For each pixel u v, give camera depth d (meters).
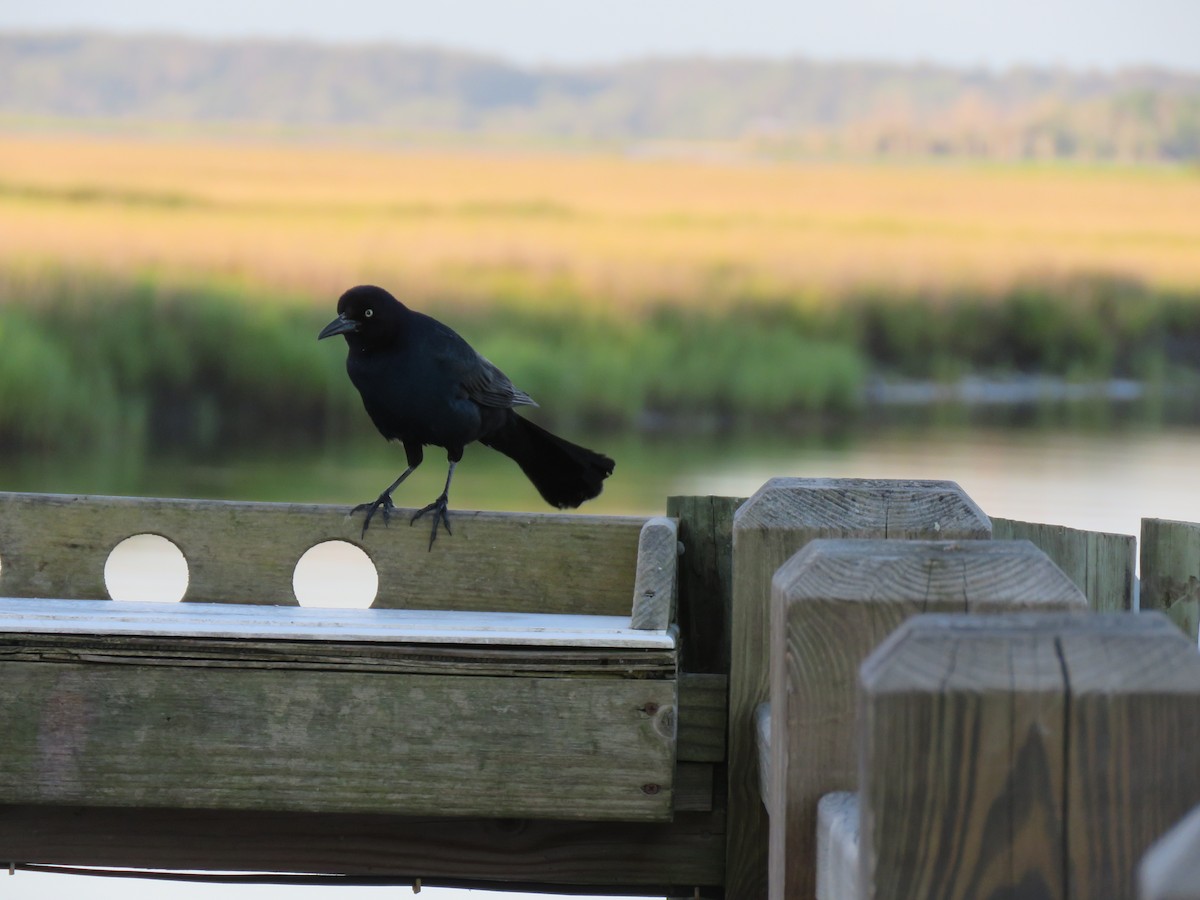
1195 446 43.28
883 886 2.95
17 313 47.12
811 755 3.94
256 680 6.01
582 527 7.53
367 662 6.00
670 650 5.93
